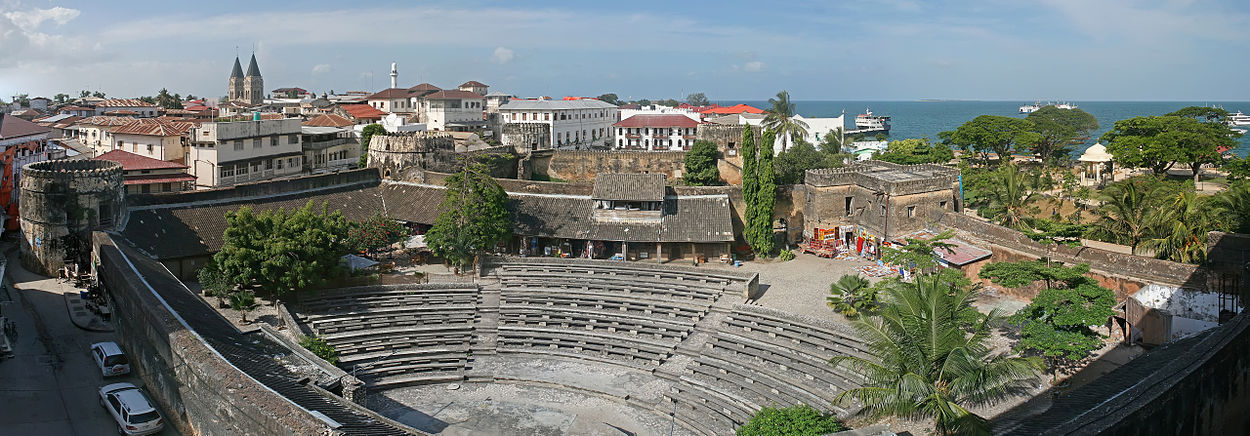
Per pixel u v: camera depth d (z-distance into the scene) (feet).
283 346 161.17
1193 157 359.46
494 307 205.67
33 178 200.13
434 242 226.58
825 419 130.62
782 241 279.28
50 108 650.43
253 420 108.27
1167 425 114.62
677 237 245.86
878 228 255.29
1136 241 222.48
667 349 185.78
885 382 119.44
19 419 128.36
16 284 195.42
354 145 439.22
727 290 209.15
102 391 135.13
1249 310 147.33
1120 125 416.46
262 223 190.49
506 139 456.86
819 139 614.75
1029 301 201.36
